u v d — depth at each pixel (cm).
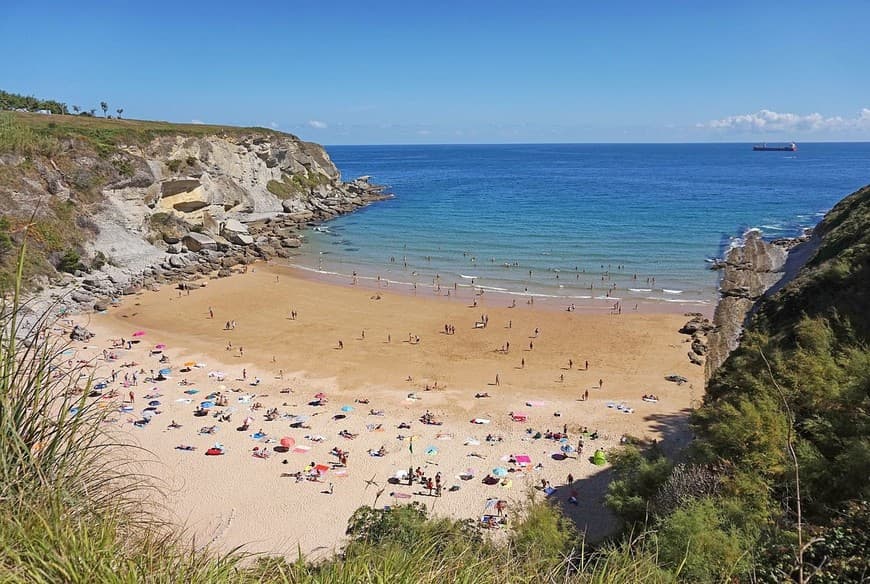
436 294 5603
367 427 3111
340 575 490
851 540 848
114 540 432
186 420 3125
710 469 1564
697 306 5150
